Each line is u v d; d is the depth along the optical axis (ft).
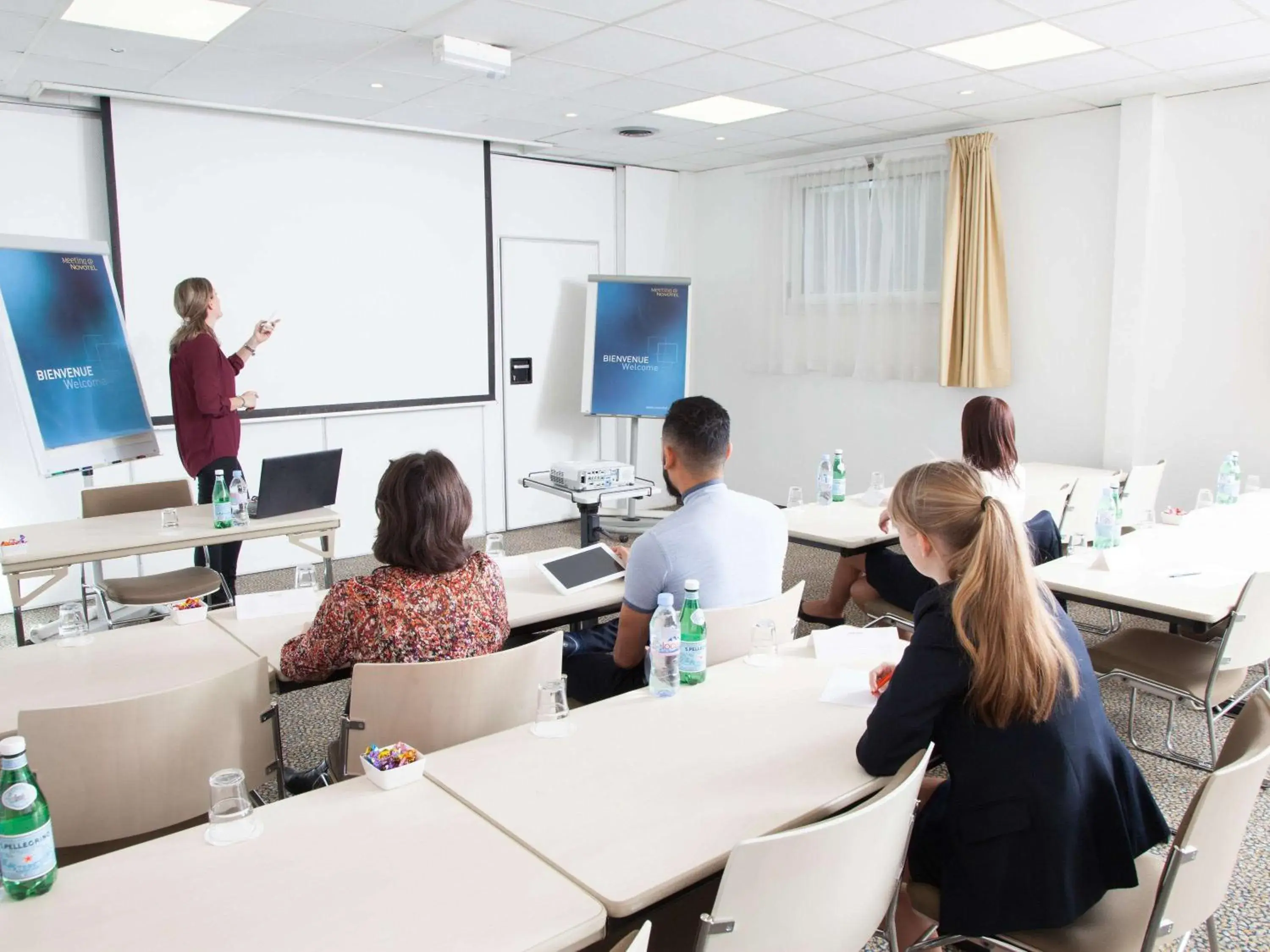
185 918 4.05
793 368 23.32
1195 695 9.09
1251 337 16.21
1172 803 9.52
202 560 14.55
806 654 7.47
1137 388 17.43
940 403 20.68
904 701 5.10
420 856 4.55
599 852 4.57
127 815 5.89
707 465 7.95
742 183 24.25
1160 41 13.30
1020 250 19.08
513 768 5.48
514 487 23.04
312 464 13.20
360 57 13.96
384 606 6.67
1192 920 4.95
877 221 21.11
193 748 6.04
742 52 13.85
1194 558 10.72
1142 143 16.79
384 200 19.60
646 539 7.83
